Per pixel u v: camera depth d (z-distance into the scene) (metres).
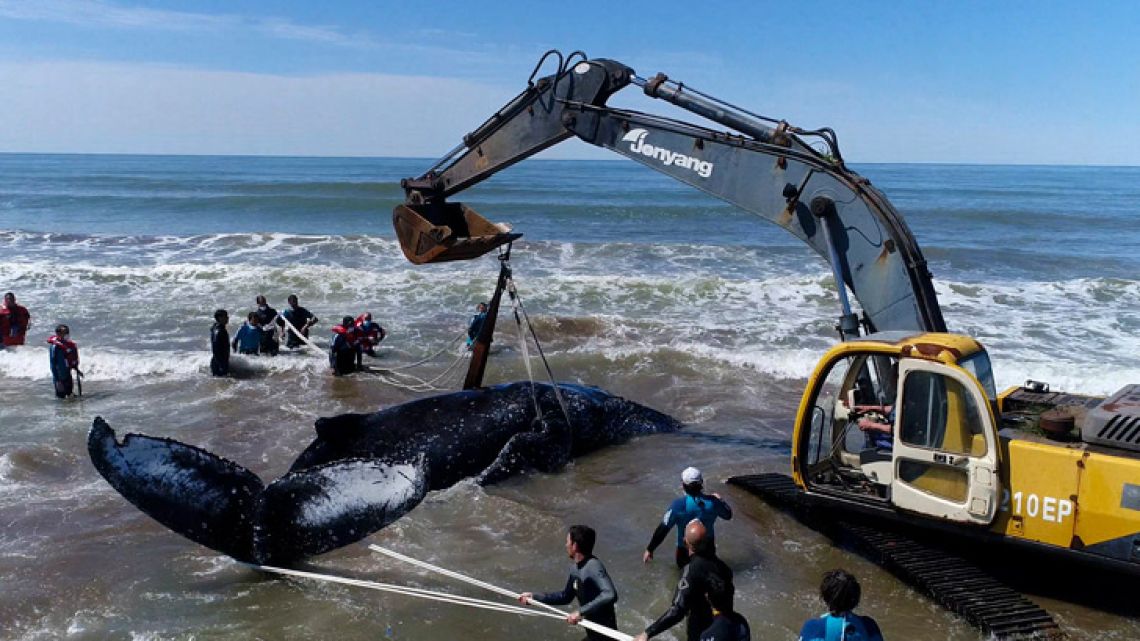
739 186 9.25
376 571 7.83
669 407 13.09
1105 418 6.90
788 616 7.18
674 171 9.64
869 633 4.89
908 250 8.25
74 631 6.74
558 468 10.50
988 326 18.17
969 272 25.52
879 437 8.31
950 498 7.42
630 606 7.25
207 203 42.84
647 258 26.45
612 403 11.69
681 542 7.69
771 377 14.66
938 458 7.40
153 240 28.42
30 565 7.81
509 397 10.90
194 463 7.30
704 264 25.62
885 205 8.43
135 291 20.70
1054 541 6.88
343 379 14.20
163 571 7.75
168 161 167.12
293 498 7.25
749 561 8.23
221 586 7.50
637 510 9.32
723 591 5.34
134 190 56.56
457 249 9.53
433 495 9.57
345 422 9.78
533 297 20.53
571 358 15.37
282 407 12.69
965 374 7.18
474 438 10.19
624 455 11.02
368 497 7.08
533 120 10.38
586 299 20.41
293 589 7.46
